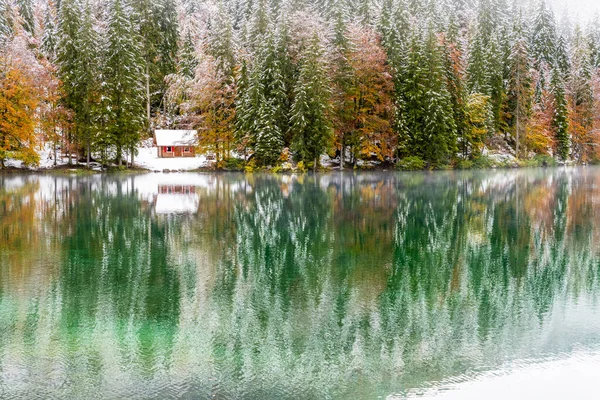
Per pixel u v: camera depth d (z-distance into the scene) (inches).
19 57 1777.8
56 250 674.2
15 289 504.1
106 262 613.6
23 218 917.8
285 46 2094.0
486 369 335.9
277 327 408.2
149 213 984.9
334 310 448.5
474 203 1132.5
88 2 1941.4
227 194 1306.6
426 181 1676.9
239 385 316.2
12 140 1802.4
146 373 331.3
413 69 2071.9
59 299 476.1
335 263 608.4
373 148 2078.0
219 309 450.6
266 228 831.7
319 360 351.6
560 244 708.0
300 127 1961.1
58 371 334.3
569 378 322.3
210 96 2073.1
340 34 2053.4
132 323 416.5
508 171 2188.7
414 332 397.4
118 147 1983.3
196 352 363.9
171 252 664.4
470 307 456.4
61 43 1911.9
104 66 1895.9
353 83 2058.3
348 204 1116.5
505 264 603.5
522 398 299.0
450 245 703.7
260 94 2009.1
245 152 2126.0
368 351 363.9
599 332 396.2
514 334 392.8
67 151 2092.8
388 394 305.6
